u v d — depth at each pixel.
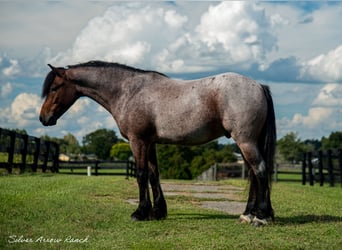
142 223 8.37
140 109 8.46
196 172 51.19
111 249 6.56
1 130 18.39
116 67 8.91
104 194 12.84
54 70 9.19
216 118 8.07
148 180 8.92
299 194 14.93
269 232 7.59
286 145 73.69
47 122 9.36
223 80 8.01
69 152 100.31
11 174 19.45
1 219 8.27
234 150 61.50
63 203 10.30
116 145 88.12
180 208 10.62
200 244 6.79
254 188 8.34
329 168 21.62
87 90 9.10
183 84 8.43
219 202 12.44
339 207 11.16
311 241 7.00
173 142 8.49
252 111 7.84
